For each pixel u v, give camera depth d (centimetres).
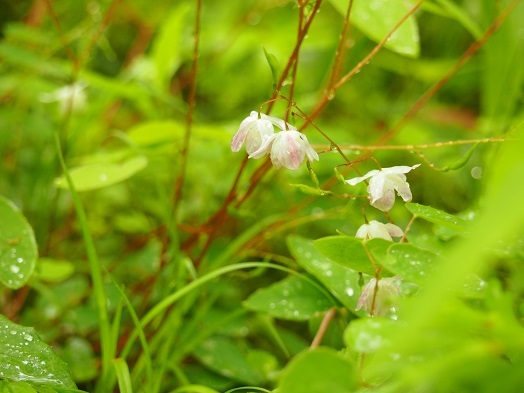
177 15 38
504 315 19
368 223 25
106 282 35
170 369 31
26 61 40
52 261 32
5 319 25
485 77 39
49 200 39
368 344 20
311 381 20
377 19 31
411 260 22
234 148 25
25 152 44
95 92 46
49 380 24
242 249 35
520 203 17
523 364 20
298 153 24
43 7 50
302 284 29
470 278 22
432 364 19
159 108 44
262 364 31
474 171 35
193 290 31
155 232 36
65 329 33
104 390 28
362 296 25
